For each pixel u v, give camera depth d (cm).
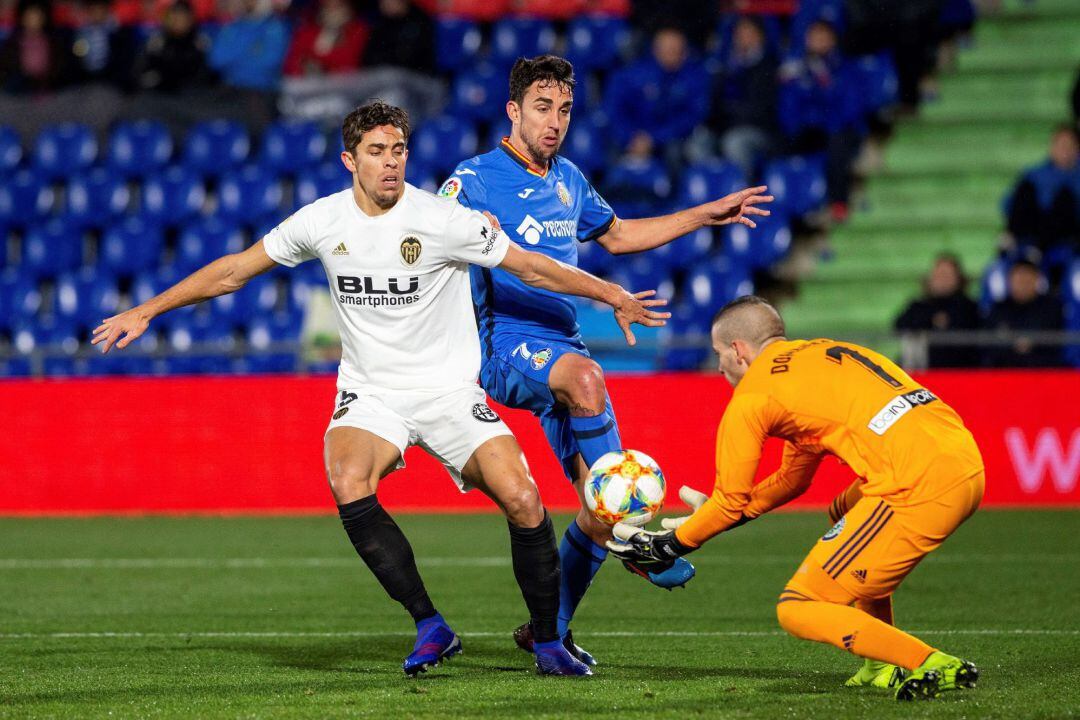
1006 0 6156
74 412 4350
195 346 4209
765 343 1683
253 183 5794
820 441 1592
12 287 5625
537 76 1983
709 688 1680
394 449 1792
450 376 1823
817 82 5362
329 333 4525
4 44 6294
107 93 6175
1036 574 2903
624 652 2031
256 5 6681
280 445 4297
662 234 2142
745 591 2727
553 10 6475
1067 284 4634
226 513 4281
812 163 5462
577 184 2089
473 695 1634
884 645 1528
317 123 5972
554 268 1800
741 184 5391
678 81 5503
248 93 6159
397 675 1809
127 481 4325
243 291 5325
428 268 1780
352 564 3195
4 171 6109
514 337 2006
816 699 1591
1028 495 4100
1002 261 4753
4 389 4359
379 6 6166
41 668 1900
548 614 1797
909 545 1538
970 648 2023
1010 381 4103
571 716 1493
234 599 2672
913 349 4094
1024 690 1644
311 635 2236
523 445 4194
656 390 4206
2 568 3152
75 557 3338
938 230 5484
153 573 3059
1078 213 4766
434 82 6141
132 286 5572
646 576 1753
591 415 1888
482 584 2856
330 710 1541
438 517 4128
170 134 6103
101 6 6594
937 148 5781
